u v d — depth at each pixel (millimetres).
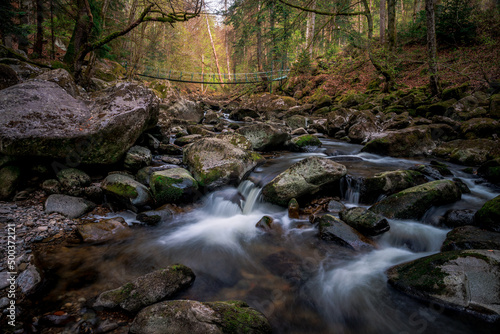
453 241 2928
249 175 5430
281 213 4375
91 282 2635
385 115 9891
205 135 8703
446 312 2172
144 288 2350
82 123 4496
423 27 15688
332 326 2242
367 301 2477
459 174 5324
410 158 6633
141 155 5523
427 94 11039
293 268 3020
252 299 2520
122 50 17172
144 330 1911
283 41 10055
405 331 2154
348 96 14391
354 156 6625
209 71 36250
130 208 4203
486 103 8281
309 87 19344
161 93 16531
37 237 3256
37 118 4207
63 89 5086
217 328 1896
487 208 3139
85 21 9430
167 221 4055
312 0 9273
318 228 3699
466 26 13859
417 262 2635
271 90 20672
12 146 3865
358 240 3316
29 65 8242
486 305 2068
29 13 11914
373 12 24625
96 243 3363
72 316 2152
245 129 7773
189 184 4527
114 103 5066
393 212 3738
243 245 3531
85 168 4641
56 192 4203
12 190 3977
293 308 2430
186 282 2605
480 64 9844
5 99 4246
